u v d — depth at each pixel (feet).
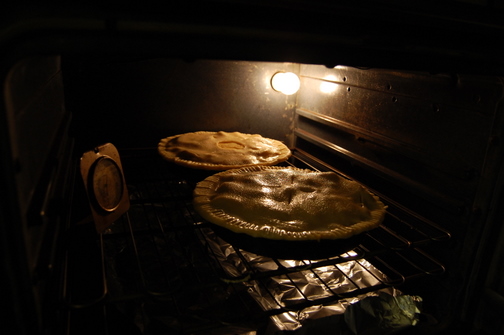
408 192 1.81
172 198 1.96
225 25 0.95
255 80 2.47
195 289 1.21
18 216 0.80
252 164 2.06
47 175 1.09
